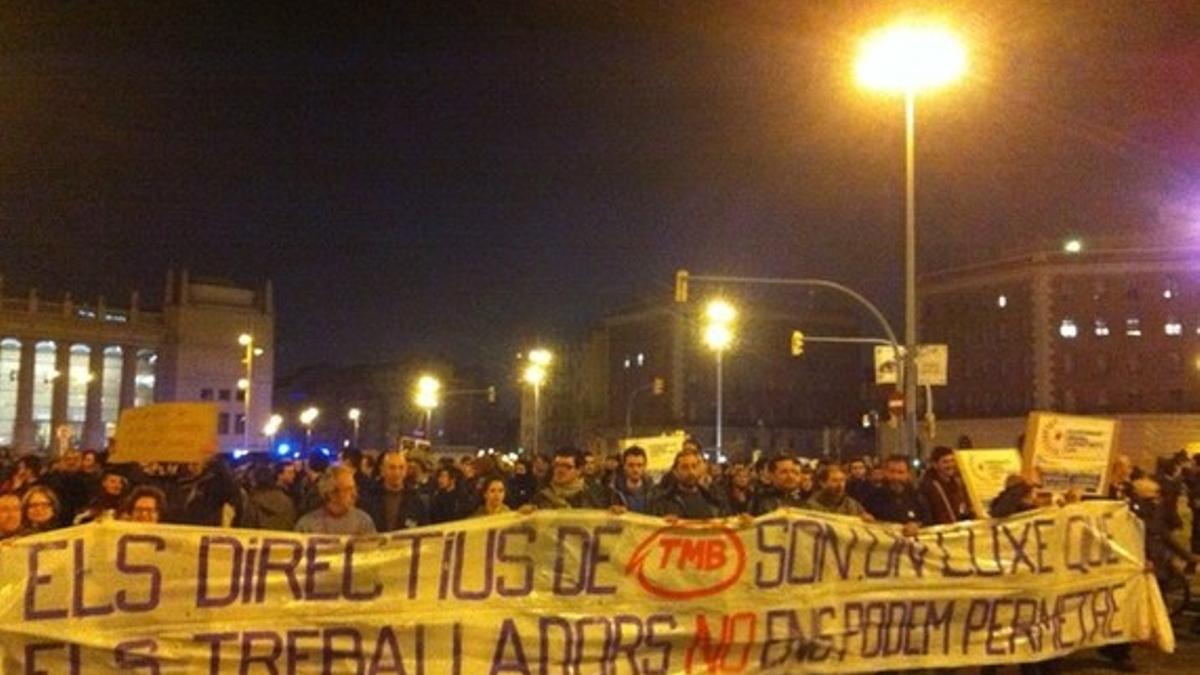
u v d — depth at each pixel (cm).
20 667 690
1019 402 7900
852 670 884
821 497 1012
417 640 765
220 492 1085
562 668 795
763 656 850
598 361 10500
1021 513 975
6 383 12375
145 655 710
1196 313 7506
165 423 994
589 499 1046
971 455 1230
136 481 1158
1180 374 7494
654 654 820
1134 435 7431
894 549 905
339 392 14400
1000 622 948
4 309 12325
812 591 870
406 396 12862
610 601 810
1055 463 1152
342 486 833
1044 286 7794
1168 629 1034
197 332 12962
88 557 705
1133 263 7638
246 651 730
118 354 13038
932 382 2209
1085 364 7688
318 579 748
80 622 700
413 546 769
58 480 1198
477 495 1188
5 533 809
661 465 1895
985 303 8175
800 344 3412
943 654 923
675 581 829
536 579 795
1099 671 1073
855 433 9631
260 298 13512
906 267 2162
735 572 847
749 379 9512
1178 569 1396
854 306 9981
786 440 9544
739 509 1300
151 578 716
